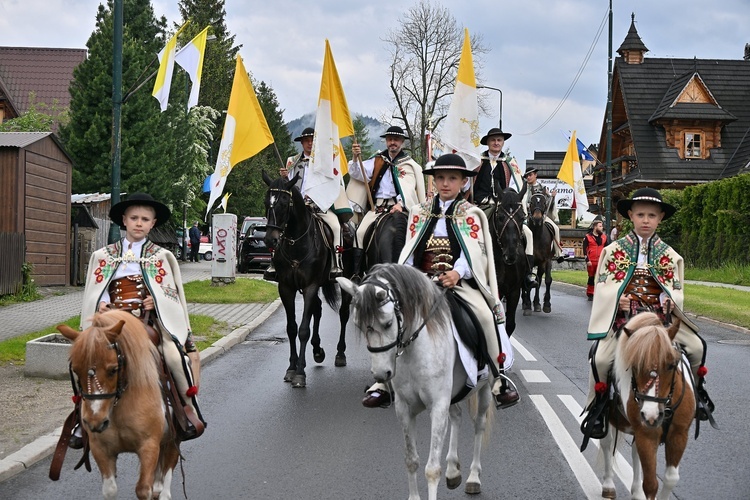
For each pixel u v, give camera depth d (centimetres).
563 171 2802
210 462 723
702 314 1806
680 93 4588
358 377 1127
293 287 1111
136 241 602
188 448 768
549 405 938
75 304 1805
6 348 1181
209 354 1251
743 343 1412
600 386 593
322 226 1155
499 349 652
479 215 672
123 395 510
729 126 4694
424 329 565
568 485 657
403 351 564
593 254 2181
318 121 1178
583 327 1627
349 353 1338
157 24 4062
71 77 4962
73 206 2392
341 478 675
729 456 741
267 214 1084
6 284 1825
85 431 543
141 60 3183
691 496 632
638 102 4797
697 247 3312
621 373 550
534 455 741
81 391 495
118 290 591
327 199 1160
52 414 855
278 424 859
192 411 580
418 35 5047
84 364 490
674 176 4522
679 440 548
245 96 1291
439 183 674
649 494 539
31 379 1024
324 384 1075
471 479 637
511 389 658
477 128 1111
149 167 3167
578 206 2775
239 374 1141
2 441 756
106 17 3362
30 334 1302
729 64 4966
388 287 553
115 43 1539
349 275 1239
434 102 5062
